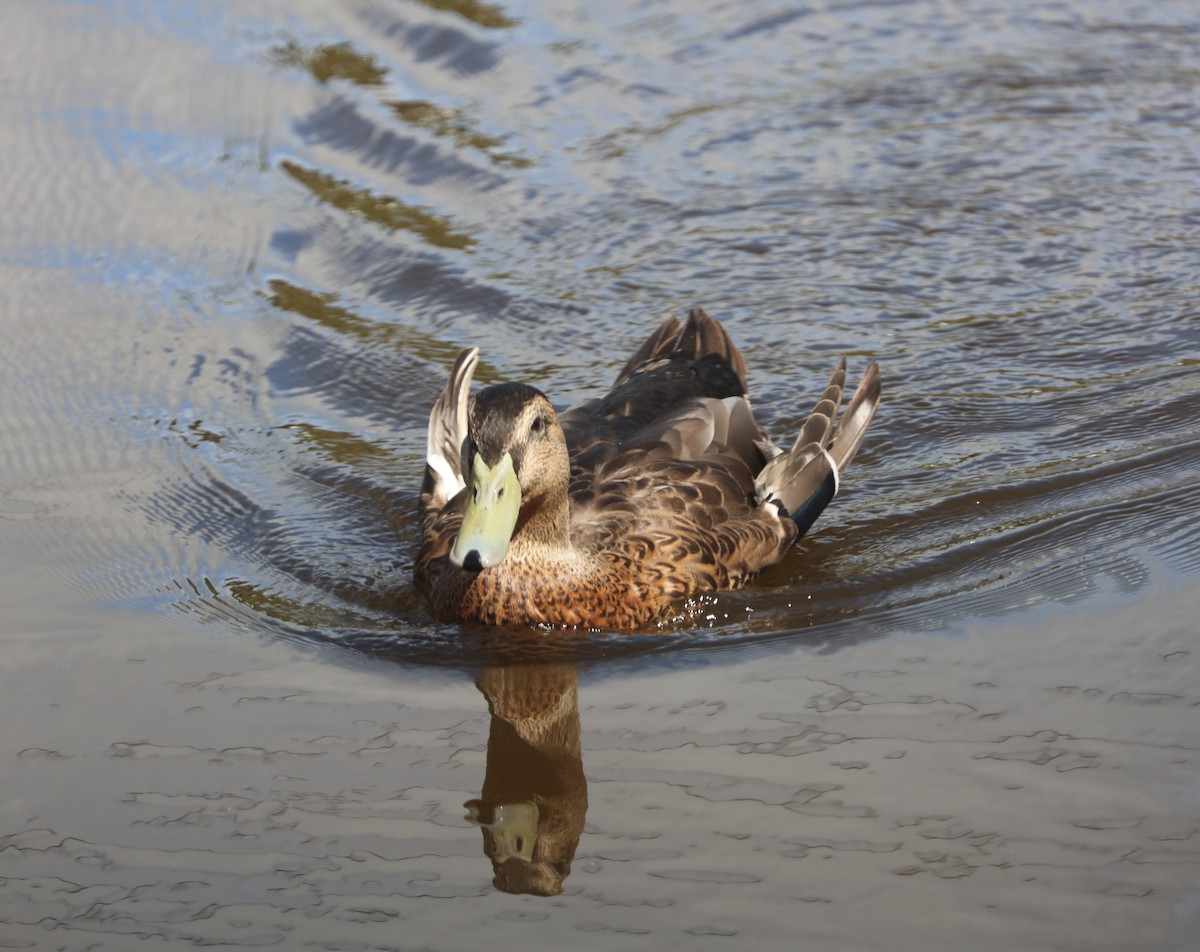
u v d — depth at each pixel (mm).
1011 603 10617
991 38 21797
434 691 9922
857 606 10922
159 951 7375
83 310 15430
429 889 7789
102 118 19641
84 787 8672
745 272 16375
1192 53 21062
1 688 9734
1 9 22922
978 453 13008
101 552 11594
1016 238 16766
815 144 19062
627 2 23266
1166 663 9531
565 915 7562
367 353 14867
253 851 8117
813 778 8594
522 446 10219
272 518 12258
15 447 13102
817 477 12055
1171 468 12375
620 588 10859
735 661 10211
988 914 7414
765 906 7555
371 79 21000
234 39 22188
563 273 16406
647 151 18984
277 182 18312
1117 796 8234
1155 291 15531
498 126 19688
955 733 8953
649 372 13039
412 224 17359
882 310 15578
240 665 10164
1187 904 7391
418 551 11703
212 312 15500
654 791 8570
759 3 22953
